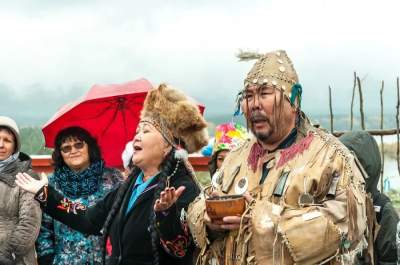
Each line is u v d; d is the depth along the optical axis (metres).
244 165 2.62
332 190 2.37
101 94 4.29
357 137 3.21
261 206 2.37
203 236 2.58
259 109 2.50
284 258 2.30
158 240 2.92
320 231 2.27
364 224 2.39
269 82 2.49
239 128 4.36
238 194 2.49
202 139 3.21
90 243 3.97
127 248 3.04
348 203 2.33
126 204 3.14
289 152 2.49
